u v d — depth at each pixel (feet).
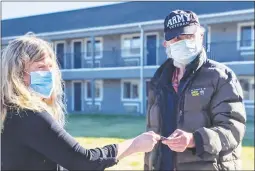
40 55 5.32
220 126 7.29
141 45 73.05
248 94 62.59
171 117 8.11
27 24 74.38
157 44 72.64
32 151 4.84
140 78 72.90
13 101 4.88
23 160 4.82
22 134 4.77
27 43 5.31
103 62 78.33
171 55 8.10
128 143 5.46
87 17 82.28
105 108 77.61
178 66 8.16
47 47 5.48
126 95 75.36
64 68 79.46
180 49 7.81
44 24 81.30
